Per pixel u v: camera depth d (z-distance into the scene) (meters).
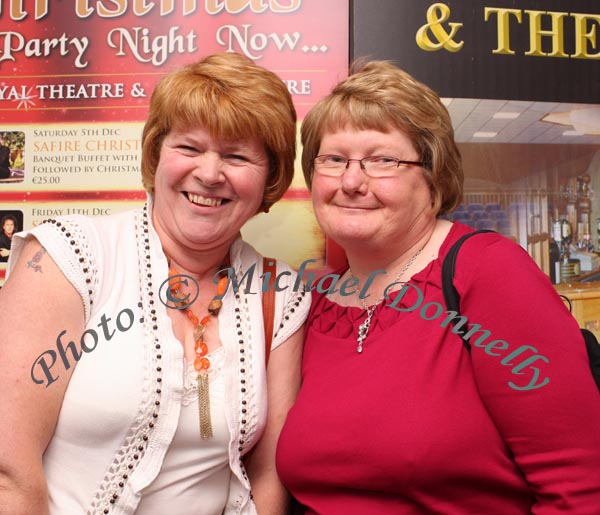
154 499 1.17
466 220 1.86
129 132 1.82
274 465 1.36
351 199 1.28
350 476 1.17
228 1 1.81
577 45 1.90
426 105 1.27
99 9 1.82
